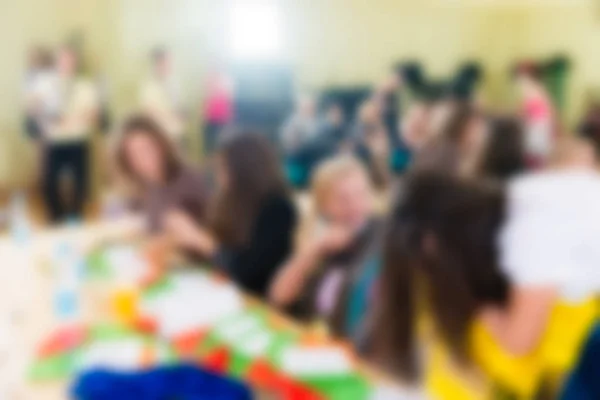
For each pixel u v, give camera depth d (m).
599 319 1.08
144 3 3.55
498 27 2.95
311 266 1.67
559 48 2.78
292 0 3.19
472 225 1.10
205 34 3.24
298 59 3.12
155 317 1.53
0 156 3.93
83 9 3.99
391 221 1.16
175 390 1.09
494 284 1.10
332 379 1.19
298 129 2.50
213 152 2.26
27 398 1.18
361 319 1.29
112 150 2.62
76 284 1.82
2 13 4.11
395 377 1.13
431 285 1.09
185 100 3.15
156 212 2.28
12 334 1.49
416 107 2.32
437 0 3.06
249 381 1.21
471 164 1.27
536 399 1.10
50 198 3.55
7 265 2.06
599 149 1.36
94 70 3.80
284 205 1.87
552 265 1.09
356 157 1.93
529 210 1.12
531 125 1.67
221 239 1.97
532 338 1.10
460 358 1.10
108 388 1.11
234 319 1.53
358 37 3.17
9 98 4.17
